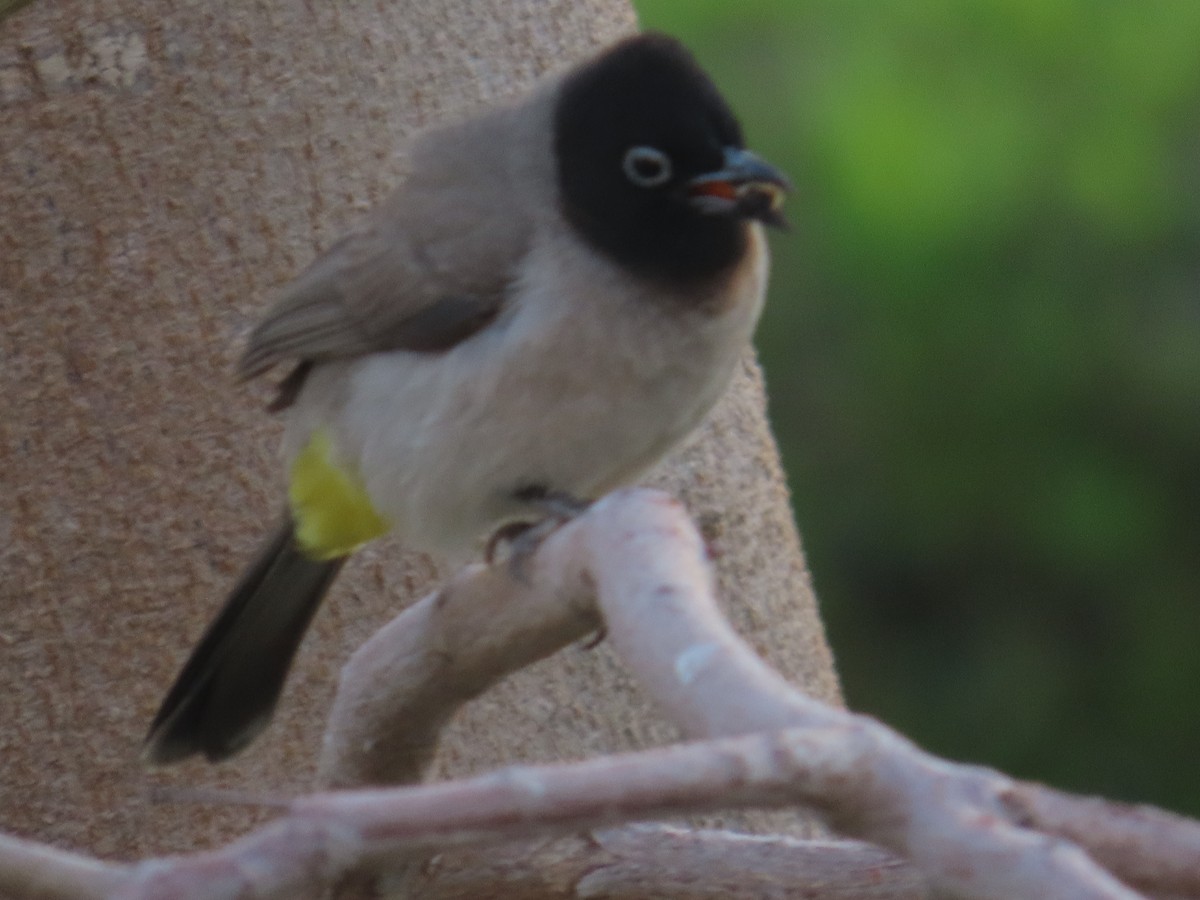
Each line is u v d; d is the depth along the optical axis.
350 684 7.93
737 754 4.77
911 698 17.48
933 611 17.55
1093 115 16.52
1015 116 16.45
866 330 16.97
